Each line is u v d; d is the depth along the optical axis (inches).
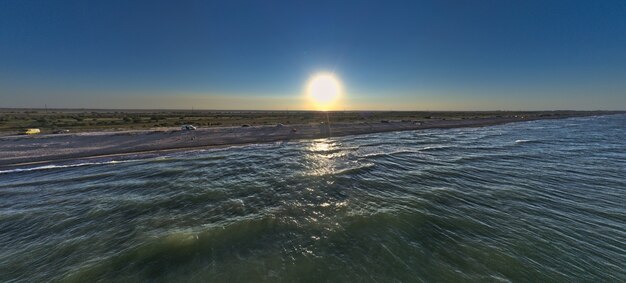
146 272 315.9
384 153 1011.9
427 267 317.1
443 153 1014.4
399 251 351.3
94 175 719.1
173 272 315.0
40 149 1077.8
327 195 560.7
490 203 507.2
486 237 382.6
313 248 361.7
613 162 837.2
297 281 297.0
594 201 510.3
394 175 704.4
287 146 1199.6
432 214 459.2
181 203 519.8
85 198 550.0
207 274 310.7
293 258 339.6
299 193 572.4
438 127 2231.8
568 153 994.7
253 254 348.8
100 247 369.1
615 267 311.7
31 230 419.8
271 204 514.0
